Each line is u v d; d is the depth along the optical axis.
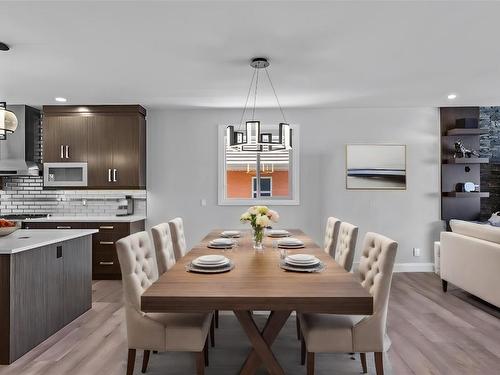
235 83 3.71
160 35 2.52
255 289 1.65
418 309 3.35
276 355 2.46
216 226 4.97
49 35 2.51
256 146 3.16
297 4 2.11
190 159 4.98
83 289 3.26
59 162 4.65
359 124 4.92
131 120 4.65
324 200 4.93
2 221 2.75
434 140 4.91
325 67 3.22
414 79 3.60
